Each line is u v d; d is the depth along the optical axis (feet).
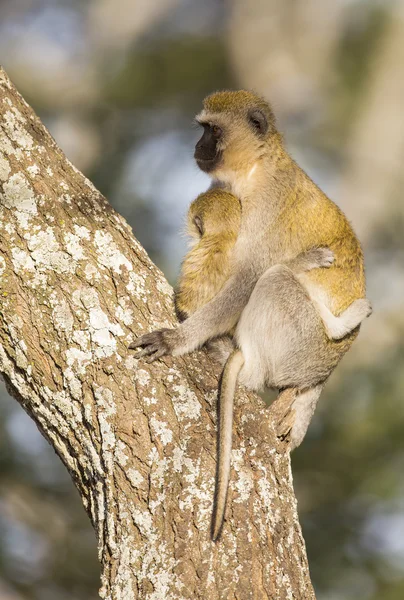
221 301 33.09
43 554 64.85
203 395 24.97
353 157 102.68
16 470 65.16
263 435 24.63
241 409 25.18
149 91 100.73
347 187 101.81
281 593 21.97
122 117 97.71
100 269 25.88
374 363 69.51
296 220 34.58
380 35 106.22
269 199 34.94
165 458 23.22
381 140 102.17
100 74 101.24
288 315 33.37
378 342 74.33
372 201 99.81
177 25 106.93
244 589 21.62
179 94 101.81
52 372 24.57
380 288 82.43
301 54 106.83
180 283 34.06
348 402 65.41
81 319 24.93
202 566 21.76
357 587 59.72
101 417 23.88
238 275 33.83
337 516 62.18
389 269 87.92
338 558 60.34
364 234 97.55
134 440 23.52
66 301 25.09
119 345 24.85
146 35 105.91
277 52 106.32
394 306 79.56
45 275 25.43
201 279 33.83
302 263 33.99
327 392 66.28
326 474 63.05
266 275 33.68
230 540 22.26
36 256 25.62
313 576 59.41
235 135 36.19
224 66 106.32
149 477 23.06
